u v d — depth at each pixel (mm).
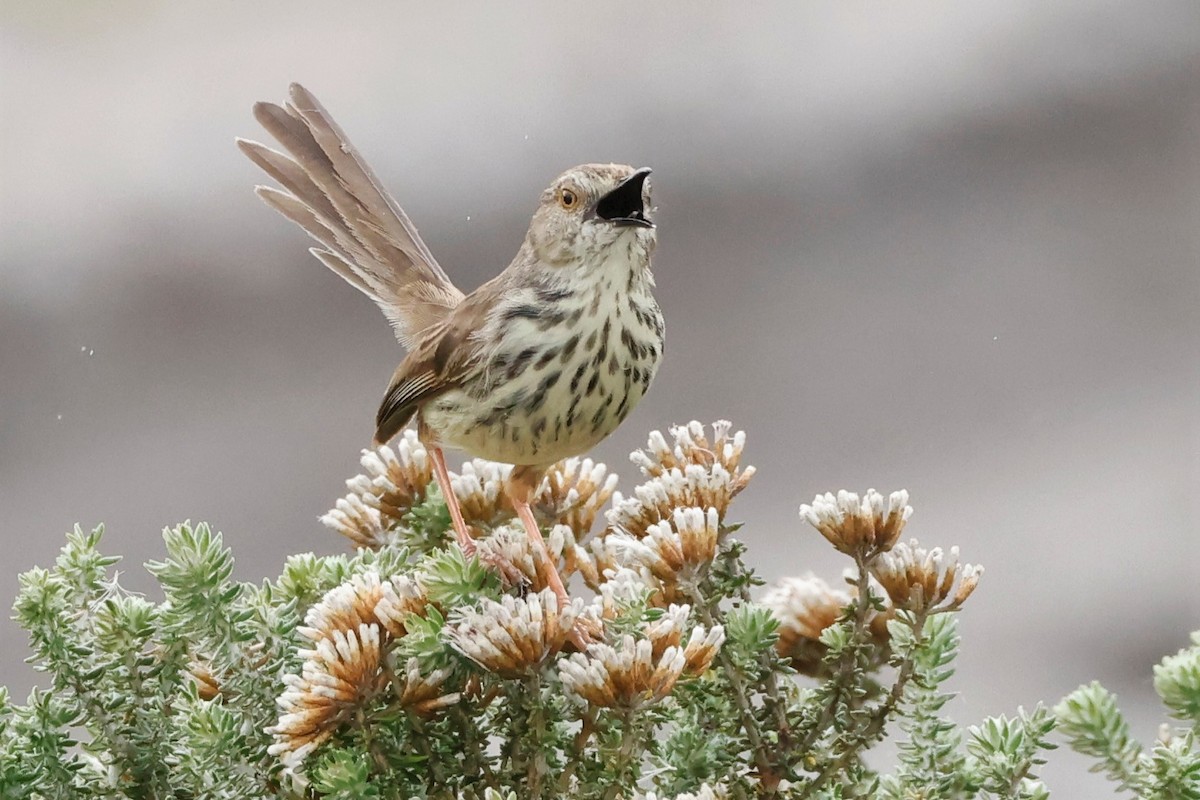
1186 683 4125
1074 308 5441
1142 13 6102
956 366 5195
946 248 5727
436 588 4125
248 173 5625
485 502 4191
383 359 5359
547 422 4223
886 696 4129
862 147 5973
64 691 4125
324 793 4109
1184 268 5496
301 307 5477
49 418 5105
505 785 4117
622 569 4129
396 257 4301
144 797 4121
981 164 5945
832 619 4156
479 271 5543
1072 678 4441
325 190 4301
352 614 4121
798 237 5785
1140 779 4121
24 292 5371
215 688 4141
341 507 4180
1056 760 4336
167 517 4762
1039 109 6016
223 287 5469
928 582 4125
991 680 4438
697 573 4133
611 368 4223
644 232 4223
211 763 4117
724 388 5215
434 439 4238
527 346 4219
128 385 5242
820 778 4125
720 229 5809
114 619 4125
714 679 4133
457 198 5672
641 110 5977
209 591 4125
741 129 5992
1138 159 5906
